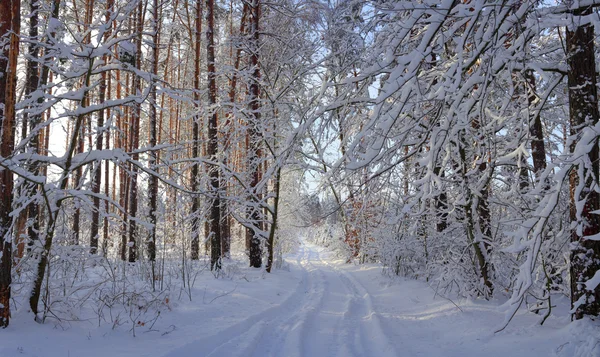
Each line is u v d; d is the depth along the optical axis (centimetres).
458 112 499
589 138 491
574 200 555
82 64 693
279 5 1568
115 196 2277
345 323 800
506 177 920
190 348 539
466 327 715
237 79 1680
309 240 6625
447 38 480
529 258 480
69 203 826
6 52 636
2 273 537
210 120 1448
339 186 606
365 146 554
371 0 489
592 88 593
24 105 637
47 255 609
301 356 559
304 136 661
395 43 475
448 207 952
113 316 670
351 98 564
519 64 618
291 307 956
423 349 604
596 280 523
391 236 1433
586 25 595
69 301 674
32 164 668
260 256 1623
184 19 2177
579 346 499
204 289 1004
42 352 482
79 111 641
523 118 645
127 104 729
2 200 554
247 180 1504
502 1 446
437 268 1096
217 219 1390
